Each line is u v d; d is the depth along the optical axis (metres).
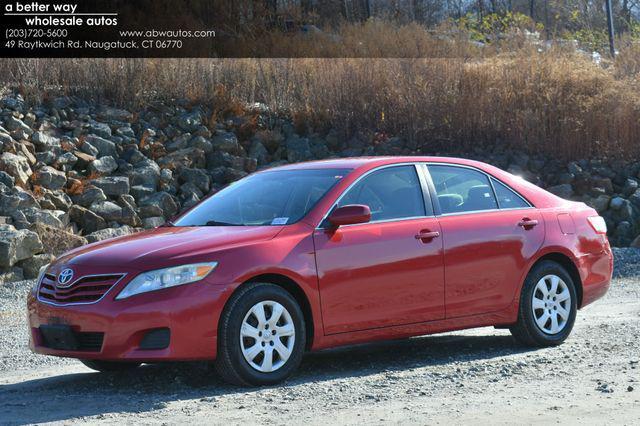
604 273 9.70
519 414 6.21
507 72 25.17
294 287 7.60
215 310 7.14
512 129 24.28
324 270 7.68
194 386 7.48
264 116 24.67
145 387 7.58
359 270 7.85
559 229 9.29
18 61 22.75
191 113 23.70
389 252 8.03
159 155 22.00
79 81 23.47
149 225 19.50
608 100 24.30
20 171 18.84
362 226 8.00
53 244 17.08
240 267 7.27
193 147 22.47
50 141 20.66
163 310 7.02
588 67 25.73
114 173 20.77
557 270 9.19
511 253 8.84
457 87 24.94
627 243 21.33
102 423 6.16
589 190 23.03
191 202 20.70
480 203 8.90
